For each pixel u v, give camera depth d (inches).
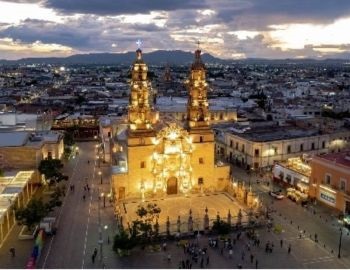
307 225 3132.4
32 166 3924.7
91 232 3004.4
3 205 2915.8
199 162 3841.0
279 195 3659.0
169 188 3811.5
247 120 6112.2
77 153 5270.7
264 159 4466.0
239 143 4690.0
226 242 2824.8
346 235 2965.1
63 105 7864.2
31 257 2507.4
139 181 3690.9
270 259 2628.0
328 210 3420.3
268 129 5093.5
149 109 3742.6
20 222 2883.9
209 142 3833.7
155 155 3693.4
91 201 3604.8
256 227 3085.6
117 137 4343.0
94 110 7224.4
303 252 2723.9
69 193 3786.9
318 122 5753.0
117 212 3255.4
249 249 2755.9
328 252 2728.8
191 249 2711.6
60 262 2571.4
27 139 4271.7
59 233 2979.8
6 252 2684.5
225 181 3927.2
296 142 4611.2
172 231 2977.4
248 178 4247.0
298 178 3828.7
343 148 4940.9
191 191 3841.0
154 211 3019.2
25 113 6166.3
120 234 2716.5
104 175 4340.6
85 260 2605.8
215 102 7347.4
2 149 3890.3
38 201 3048.7
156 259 2630.4
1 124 5167.3
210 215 3307.1
